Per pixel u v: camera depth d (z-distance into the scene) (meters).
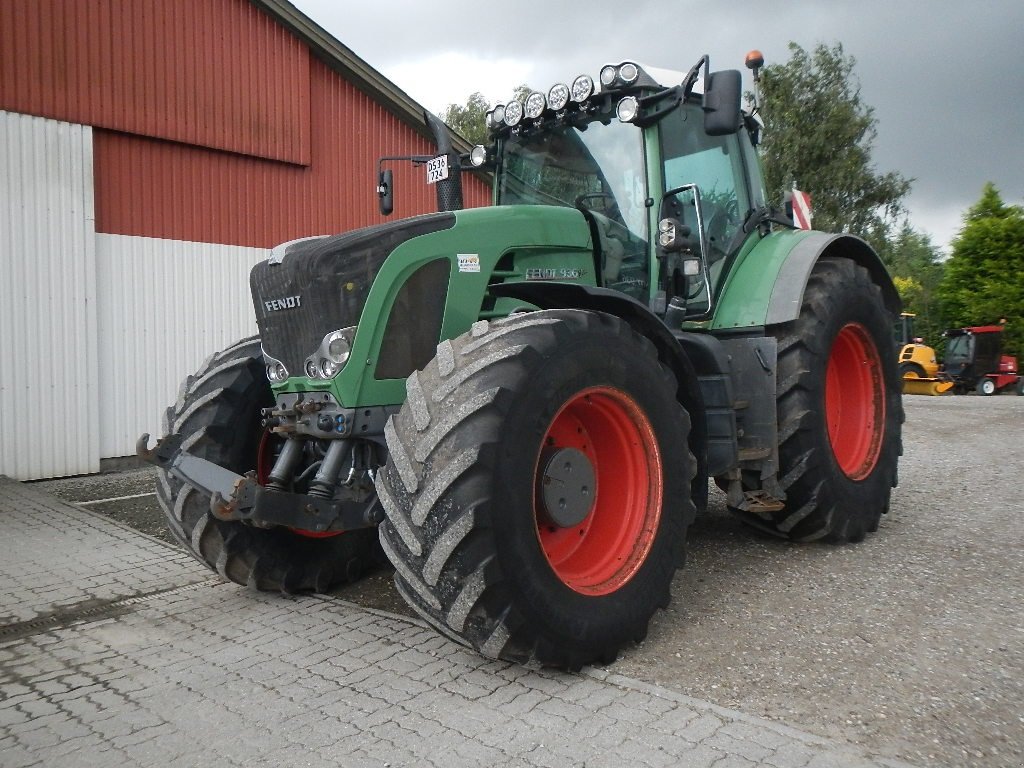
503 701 2.63
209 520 3.63
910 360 21.58
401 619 3.54
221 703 2.70
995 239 24.83
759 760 2.20
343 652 3.14
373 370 3.14
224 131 9.14
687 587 3.80
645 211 4.05
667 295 3.98
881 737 2.33
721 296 4.41
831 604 3.50
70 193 7.95
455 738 2.38
